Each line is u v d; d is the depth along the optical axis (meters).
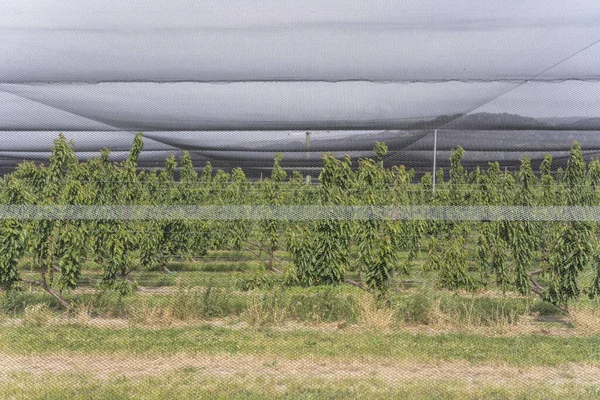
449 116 7.02
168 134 7.91
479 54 6.71
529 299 8.73
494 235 8.59
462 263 8.67
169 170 11.20
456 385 6.16
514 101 6.98
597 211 8.30
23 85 6.90
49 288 8.54
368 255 8.34
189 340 7.48
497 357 6.99
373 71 6.75
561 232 8.43
